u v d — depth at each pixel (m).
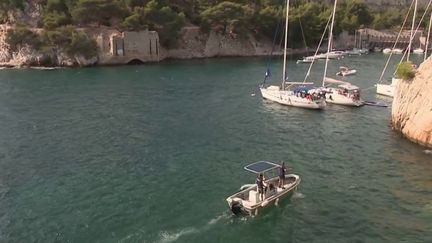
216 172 41.16
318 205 34.19
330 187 37.66
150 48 132.50
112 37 124.69
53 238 29.53
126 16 132.50
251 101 74.06
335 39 192.25
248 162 43.88
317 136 53.38
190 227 30.92
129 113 64.12
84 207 33.94
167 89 84.62
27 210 33.38
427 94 50.06
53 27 123.75
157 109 67.12
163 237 29.62
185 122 59.56
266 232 30.25
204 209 33.59
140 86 87.75
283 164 36.53
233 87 88.06
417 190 37.09
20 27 120.81
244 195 33.84
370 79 100.88
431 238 29.36
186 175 40.41
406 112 53.22
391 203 34.62
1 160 44.03
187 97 76.81
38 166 42.53
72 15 125.94
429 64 52.09
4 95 76.19
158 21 137.88
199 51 151.12
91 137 52.06
